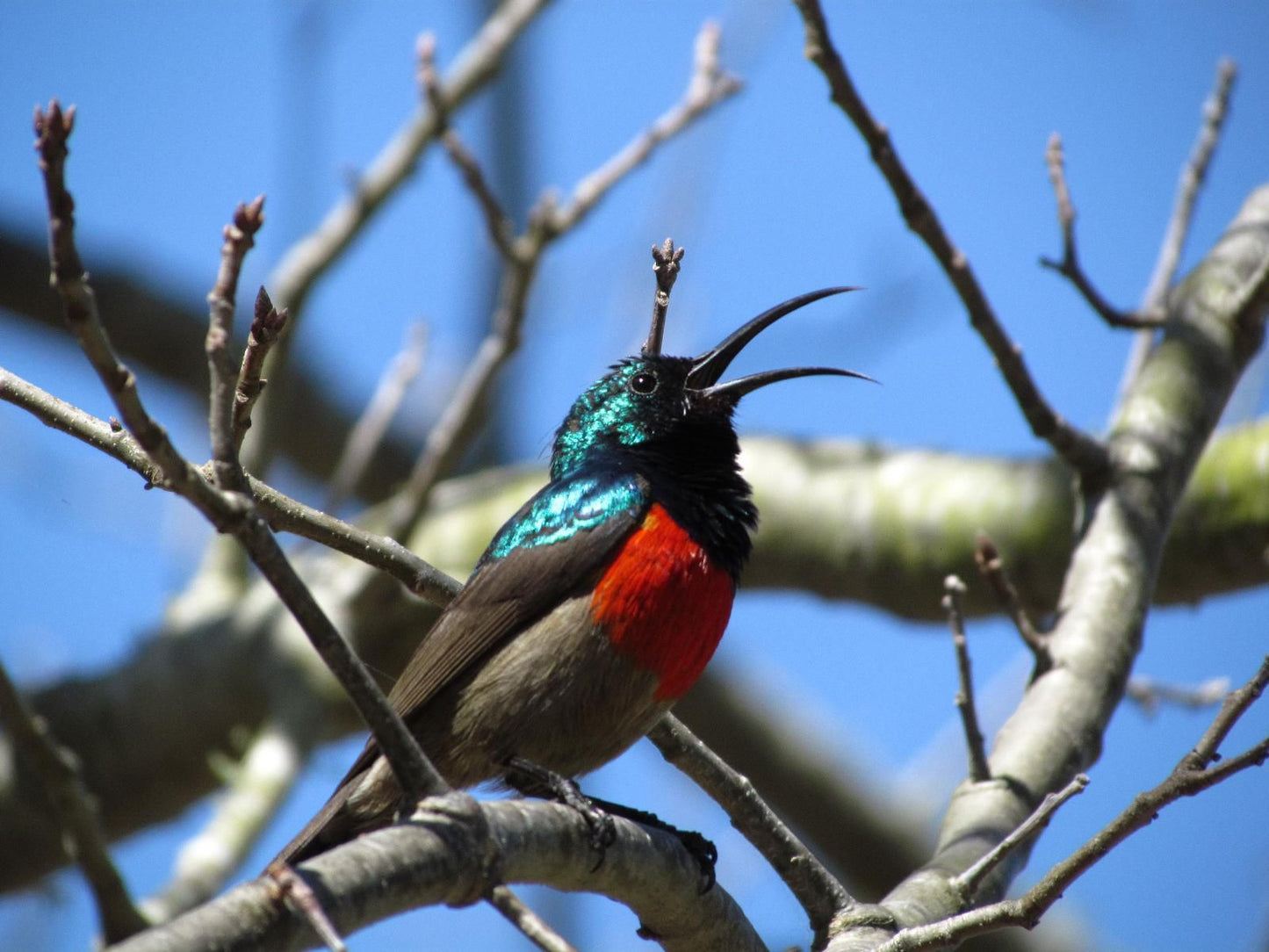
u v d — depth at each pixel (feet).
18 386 23.68
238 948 17.04
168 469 16.89
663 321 27.12
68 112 15.96
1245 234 38.63
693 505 30.78
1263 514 40.09
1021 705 31.17
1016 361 33.17
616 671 29.27
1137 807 21.12
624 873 24.00
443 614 30.60
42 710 54.19
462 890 19.67
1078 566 33.37
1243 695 21.17
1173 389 35.50
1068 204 36.14
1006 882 27.73
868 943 25.13
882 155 32.24
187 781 54.19
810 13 31.86
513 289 43.57
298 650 50.65
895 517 45.60
